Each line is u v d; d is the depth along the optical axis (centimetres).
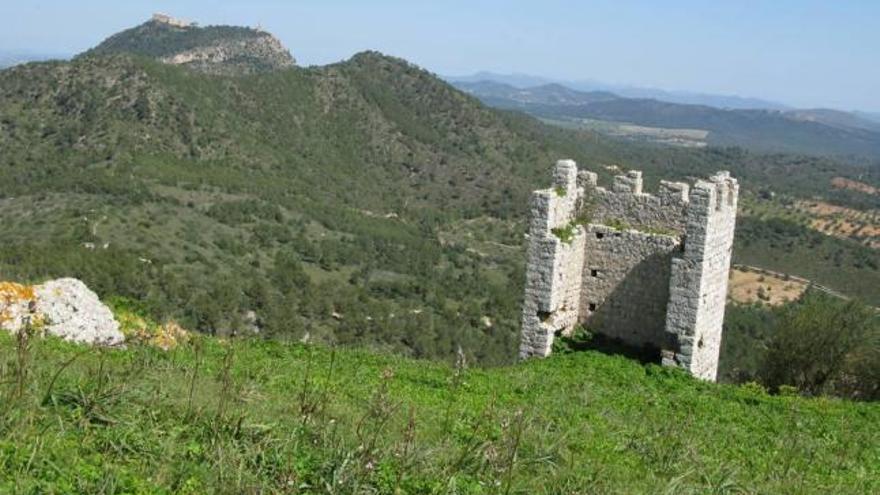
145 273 6719
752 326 6825
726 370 5438
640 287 2636
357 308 7794
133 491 883
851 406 2256
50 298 1911
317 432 1167
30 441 948
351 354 2286
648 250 2614
